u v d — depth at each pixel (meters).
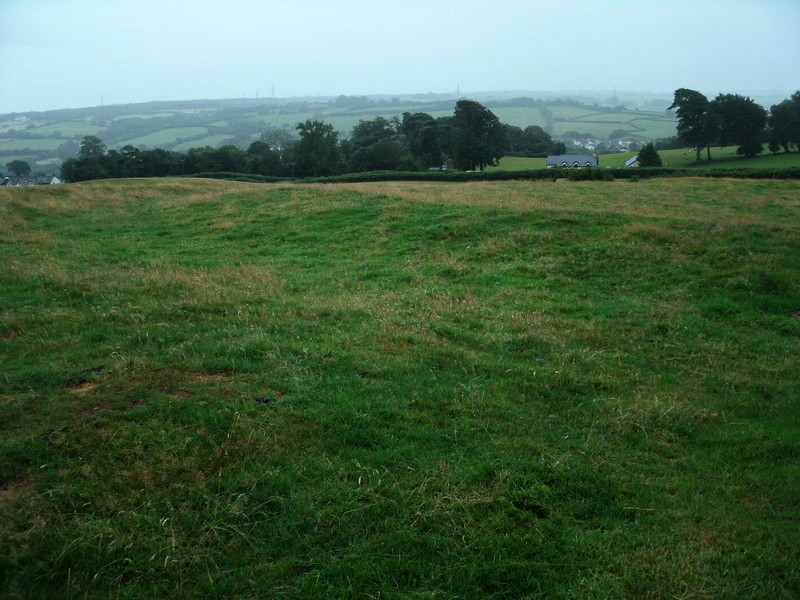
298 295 9.94
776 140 70.88
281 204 20.52
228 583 3.44
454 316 8.77
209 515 3.90
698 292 10.29
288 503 4.07
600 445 5.14
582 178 42.41
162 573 3.49
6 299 8.62
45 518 3.71
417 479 4.42
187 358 6.09
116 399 5.12
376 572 3.56
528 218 15.68
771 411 6.14
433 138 76.94
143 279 10.04
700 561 3.77
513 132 108.06
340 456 4.66
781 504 4.47
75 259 12.66
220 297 8.98
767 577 3.68
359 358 6.50
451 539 3.85
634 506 4.32
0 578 3.30
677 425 5.62
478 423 5.32
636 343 8.12
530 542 3.88
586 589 3.53
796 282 10.23
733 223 14.02
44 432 4.55
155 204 22.80
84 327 7.27
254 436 4.69
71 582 3.36
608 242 13.20
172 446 4.47
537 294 10.45
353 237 15.66
